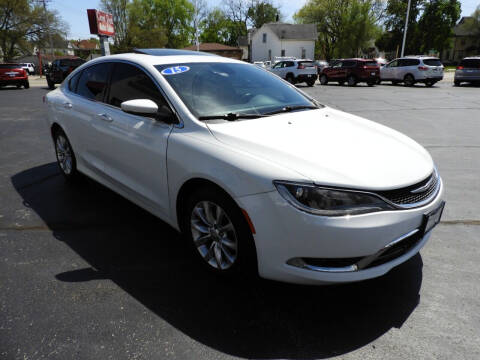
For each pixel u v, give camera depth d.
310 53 52.97
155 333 1.98
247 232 2.11
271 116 2.72
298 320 2.09
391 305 2.22
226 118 2.56
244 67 3.40
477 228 3.22
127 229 3.20
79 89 3.74
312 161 2.06
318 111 3.07
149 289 2.36
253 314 2.14
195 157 2.29
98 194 4.01
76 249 2.86
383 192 1.97
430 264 2.67
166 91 2.68
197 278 2.49
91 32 10.08
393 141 2.58
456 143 6.36
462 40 68.31
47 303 2.21
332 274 1.95
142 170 2.80
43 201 3.82
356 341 1.94
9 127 8.00
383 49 64.69
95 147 3.39
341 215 1.88
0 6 47.00
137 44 54.84
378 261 2.01
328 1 54.19
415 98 13.59
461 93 15.43
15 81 18.97
